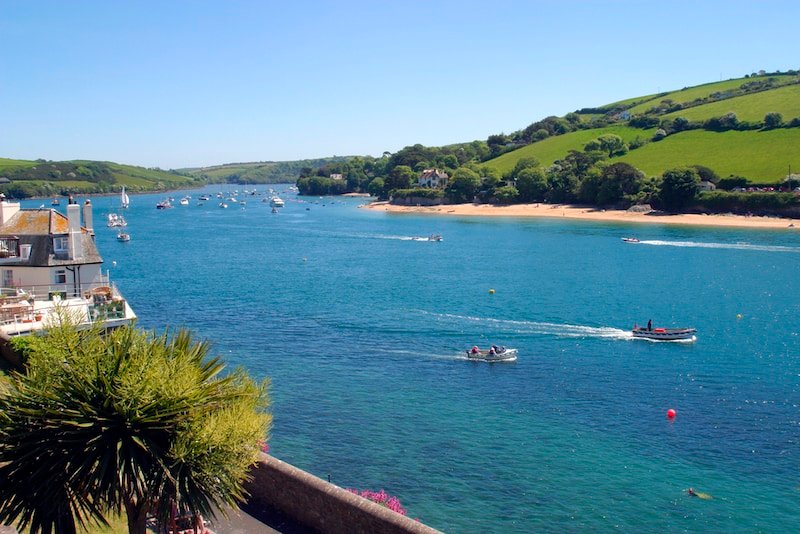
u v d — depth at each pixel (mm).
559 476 37312
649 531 32156
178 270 117875
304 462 38625
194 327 71500
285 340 65938
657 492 35656
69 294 54156
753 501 34750
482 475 37344
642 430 43656
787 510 33906
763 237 155375
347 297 90188
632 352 62188
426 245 157500
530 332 69812
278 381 52875
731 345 64938
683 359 59906
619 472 37812
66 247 54781
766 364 58344
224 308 82438
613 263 122438
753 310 81562
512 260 128750
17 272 53688
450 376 54594
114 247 157375
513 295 91562
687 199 199875
